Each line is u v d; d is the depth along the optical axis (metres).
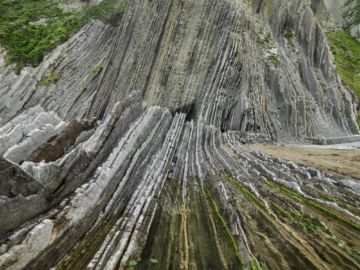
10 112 48.94
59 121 14.59
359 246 8.66
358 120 46.75
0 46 57.44
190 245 9.80
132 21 49.25
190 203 13.38
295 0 54.88
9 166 8.10
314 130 39.72
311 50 50.44
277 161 17.72
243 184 13.99
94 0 70.19
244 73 36.97
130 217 11.50
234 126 34.03
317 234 9.40
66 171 10.39
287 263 8.23
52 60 55.97
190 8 43.66
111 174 12.69
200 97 36.88
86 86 50.81
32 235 7.80
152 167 16.59
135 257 9.23
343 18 90.12
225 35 39.34
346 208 10.82
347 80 56.75
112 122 14.85
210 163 18.62
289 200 11.73
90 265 8.43
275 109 39.31
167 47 42.72
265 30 48.06
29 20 67.69
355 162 18.16
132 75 43.84
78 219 9.84
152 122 20.23
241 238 9.41
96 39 59.12
